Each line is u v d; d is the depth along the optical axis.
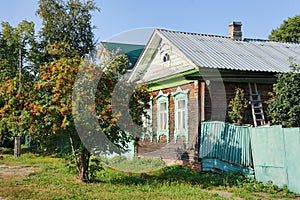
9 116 10.12
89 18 27.58
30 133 9.70
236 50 15.17
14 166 14.48
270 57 14.89
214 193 8.59
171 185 9.66
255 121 12.77
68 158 10.77
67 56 10.55
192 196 8.22
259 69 13.00
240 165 10.48
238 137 10.63
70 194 8.37
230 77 13.05
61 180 10.37
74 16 27.06
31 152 21.56
